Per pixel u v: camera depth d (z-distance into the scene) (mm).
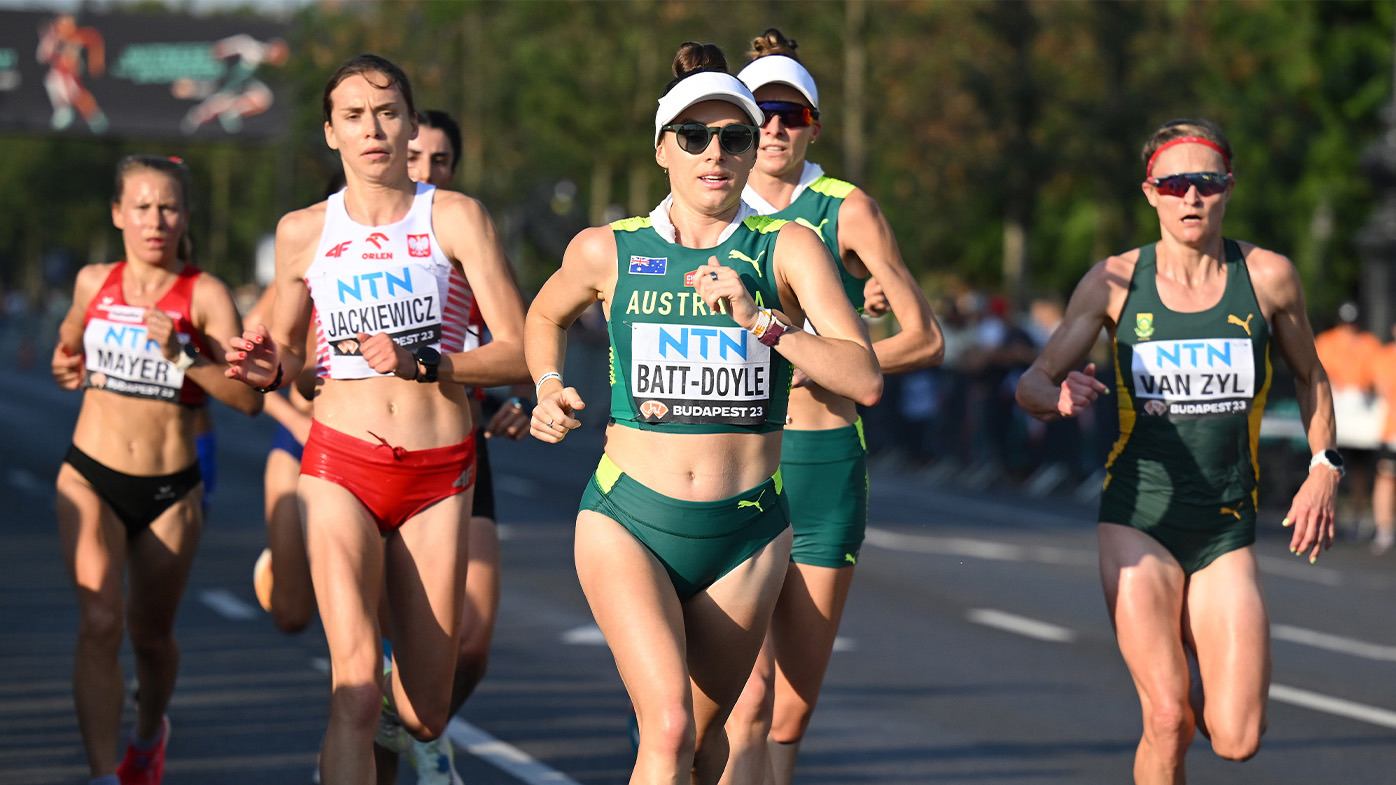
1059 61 86250
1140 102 83812
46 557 42969
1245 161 112688
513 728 24656
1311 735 25359
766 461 14547
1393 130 65188
